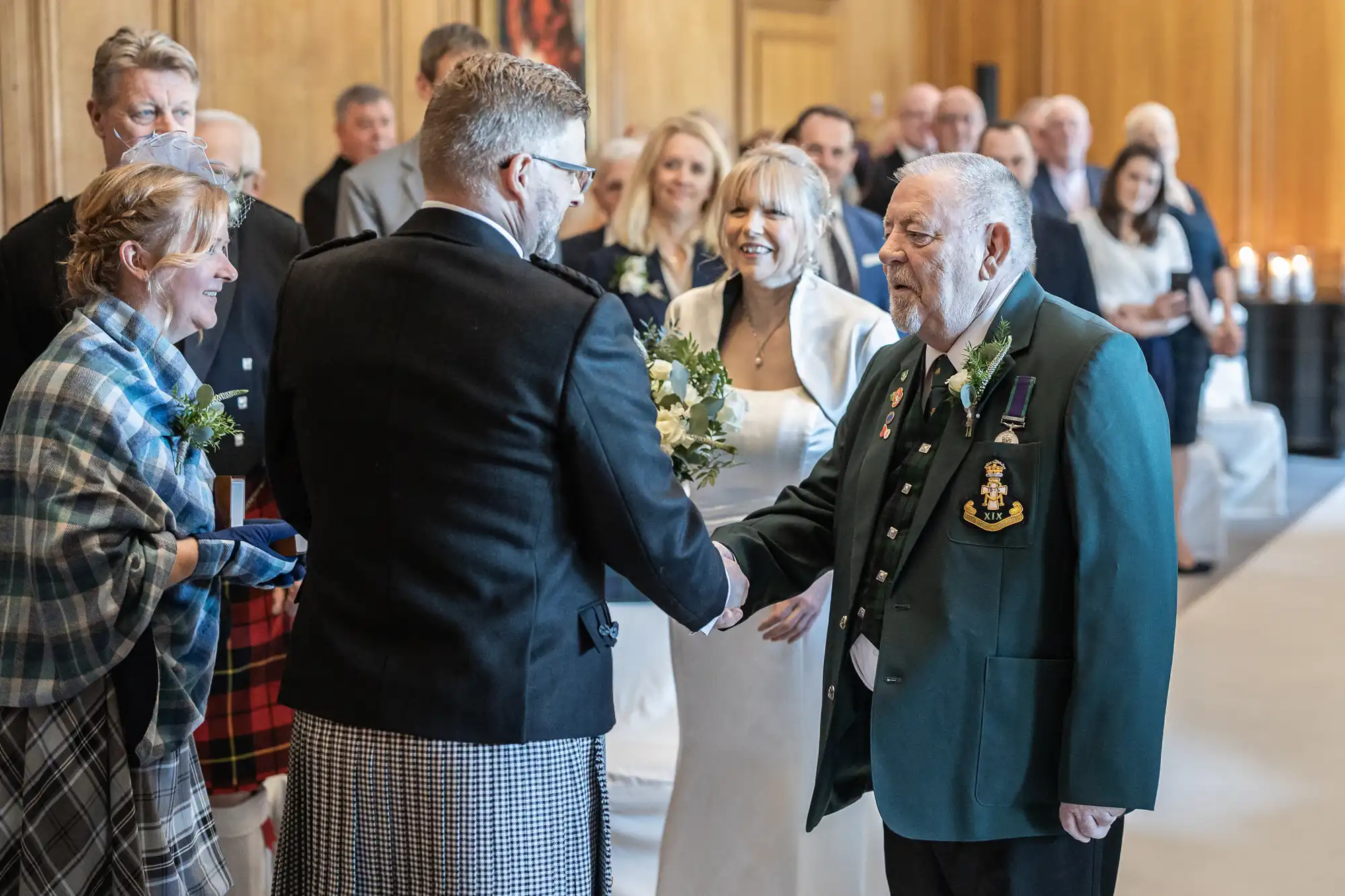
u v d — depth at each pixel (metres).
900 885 2.32
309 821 2.02
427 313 1.92
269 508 3.23
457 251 1.94
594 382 1.91
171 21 7.34
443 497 1.91
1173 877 3.41
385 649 1.94
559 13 8.63
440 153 1.98
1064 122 7.25
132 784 2.23
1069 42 10.84
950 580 2.13
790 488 2.61
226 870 2.43
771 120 9.80
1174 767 4.15
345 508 1.97
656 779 3.28
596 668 2.02
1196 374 6.50
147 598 2.15
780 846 2.95
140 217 2.25
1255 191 10.34
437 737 1.91
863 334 2.95
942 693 2.12
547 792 1.96
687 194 4.20
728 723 2.94
